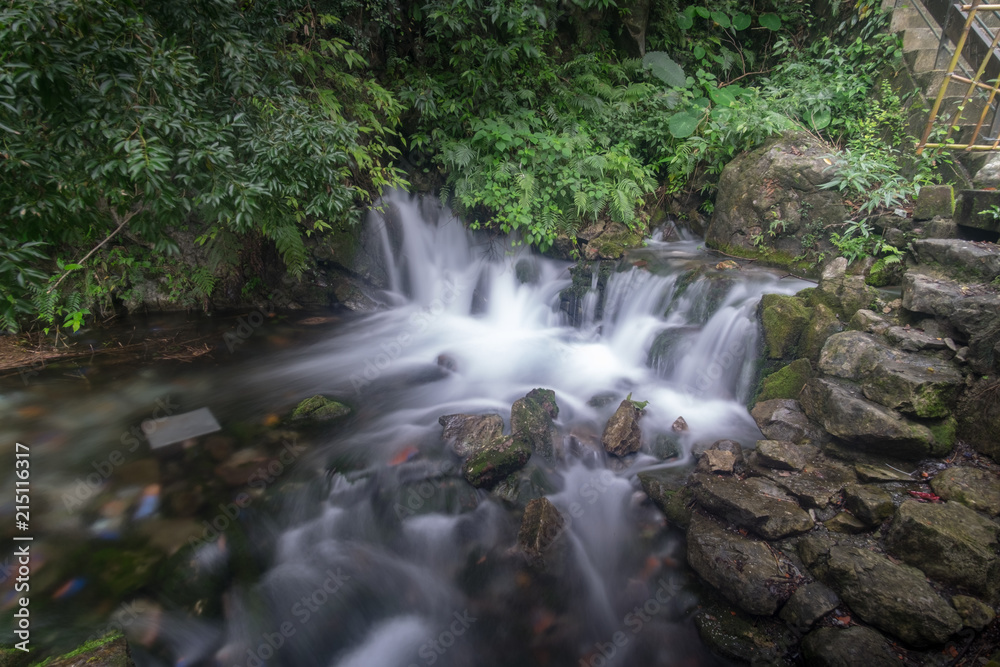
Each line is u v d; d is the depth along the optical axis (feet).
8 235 8.34
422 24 23.73
